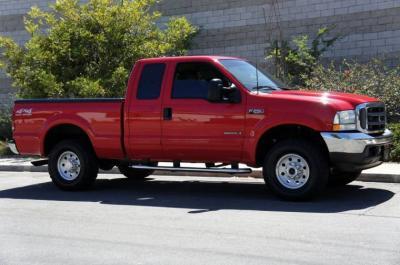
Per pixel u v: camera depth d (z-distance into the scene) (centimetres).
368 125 882
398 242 641
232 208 862
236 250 623
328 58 1797
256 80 959
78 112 1055
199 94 952
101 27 1723
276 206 863
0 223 798
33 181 1254
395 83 1488
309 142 874
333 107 856
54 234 724
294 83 1783
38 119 1096
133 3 1748
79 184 1071
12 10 2341
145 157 1009
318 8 1812
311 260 578
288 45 1855
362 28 1738
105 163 1111
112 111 1022
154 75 995
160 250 633
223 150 930
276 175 897
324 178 871
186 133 955
